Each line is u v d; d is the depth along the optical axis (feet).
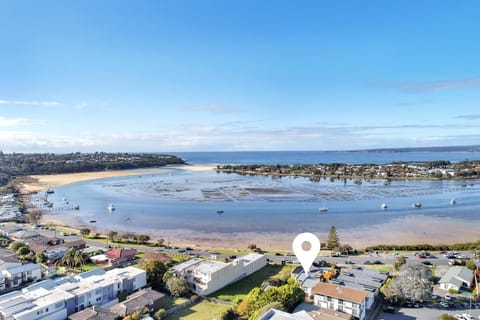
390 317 163.84
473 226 373.20
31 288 176.24
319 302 171.94
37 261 249.14
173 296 187.93
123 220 418.51
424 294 174.60
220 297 188.55
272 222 400.06
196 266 210.59
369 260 254.88
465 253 273.13
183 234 351.87
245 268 224.12
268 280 205.36
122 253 254.27
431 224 383.45
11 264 213.25
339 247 282.56
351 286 187.73
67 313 160.45
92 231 364.58
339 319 151.84
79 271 229.25
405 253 276.00
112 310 159.43
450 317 157.38
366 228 368.07
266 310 143.84
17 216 432.66
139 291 184.65
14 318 143.74
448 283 196.24
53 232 349.20
